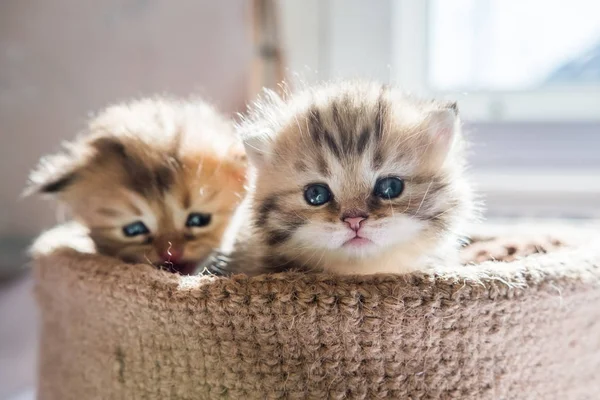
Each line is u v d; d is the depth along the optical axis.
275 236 0.30
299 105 0.32
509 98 0.53
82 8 0.47
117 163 0.33
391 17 0.49
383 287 0.25
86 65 0.48
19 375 0.43
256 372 0.26
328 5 0.49
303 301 0.25
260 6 0.47
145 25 0.48
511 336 0.26
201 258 0.32
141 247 0.32
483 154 0.52
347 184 0.29
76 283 0.30
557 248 0.33
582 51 0.51
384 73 0.49
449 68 0.53
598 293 0.28
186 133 0.34
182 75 0.48
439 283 0.26
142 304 0.27
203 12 0.47
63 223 0.43
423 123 0.31
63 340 0.31
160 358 0.27
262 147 0.31
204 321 0.26
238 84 0.48
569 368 0.28
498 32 0.52
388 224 0.29
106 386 0.29
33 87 0.47
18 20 0.47
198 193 0.32
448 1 0.52
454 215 0.31
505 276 0.26
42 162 0.40
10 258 0.47
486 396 0.26
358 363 0.26
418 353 0.26
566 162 0.51
